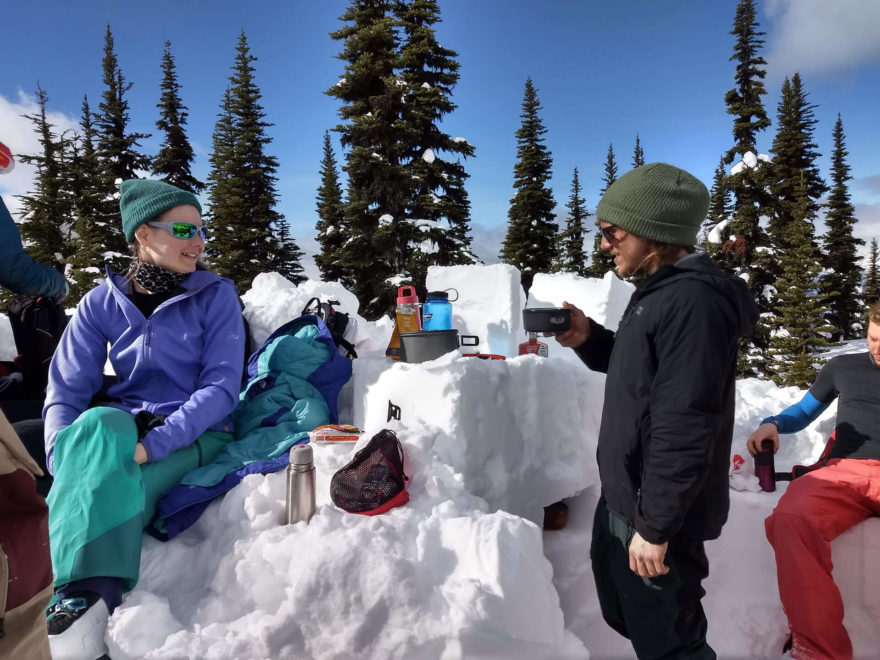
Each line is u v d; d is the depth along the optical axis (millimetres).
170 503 1990
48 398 2115
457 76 21578
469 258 19172
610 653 2104
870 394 2227
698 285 1265
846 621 2006
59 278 2750
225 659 1431
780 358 19812
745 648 2090
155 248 2229
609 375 1486
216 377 2189
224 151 28297
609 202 1459
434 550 1700
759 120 21234
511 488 2307
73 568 1558
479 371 2268
